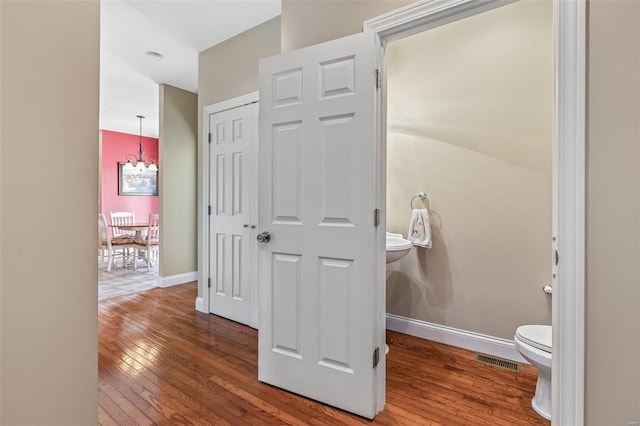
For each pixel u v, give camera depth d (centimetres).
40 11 62
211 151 328
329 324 170
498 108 229
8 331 59
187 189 442
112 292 402
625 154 99
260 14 266
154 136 759
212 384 193
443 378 200
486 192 234
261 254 194
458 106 245
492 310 233
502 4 135
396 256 230
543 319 216
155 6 254
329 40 182
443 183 252
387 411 167
